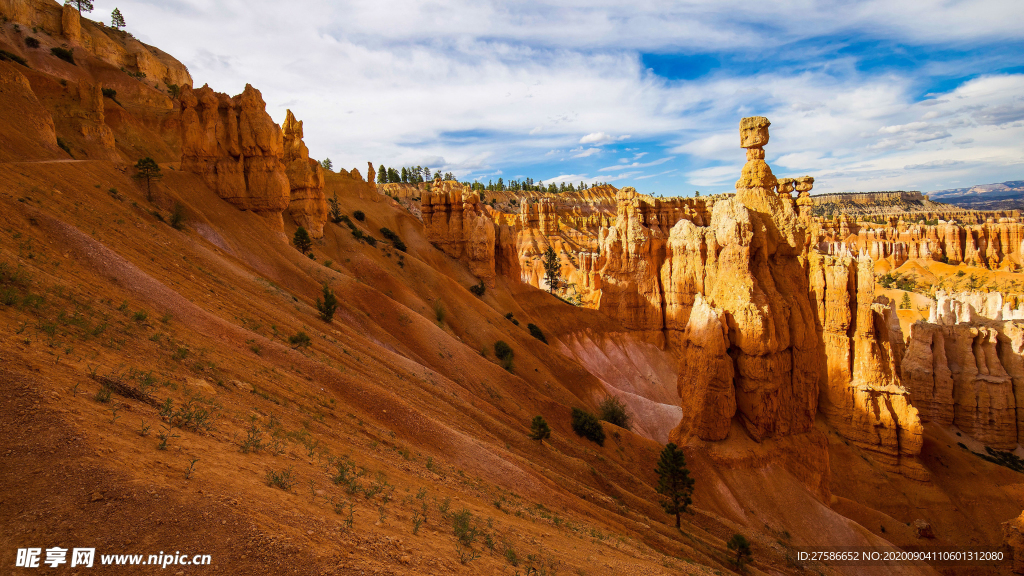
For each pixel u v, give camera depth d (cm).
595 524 2812
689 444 5119
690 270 9569
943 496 5566
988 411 7175
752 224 5309
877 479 5684
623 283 10244
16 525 815
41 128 5147
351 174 13638
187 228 5000
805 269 6378
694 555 3161
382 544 1137
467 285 10844
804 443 5247
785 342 5172
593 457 4681
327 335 4166
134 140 9412
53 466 948
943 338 7700
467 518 1650
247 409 1823
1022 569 4472
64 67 10794
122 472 988
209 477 1115
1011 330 7538
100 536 831
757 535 4241
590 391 7956
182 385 1705
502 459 3125
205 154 6656
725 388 5009
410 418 2938
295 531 1023
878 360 5984
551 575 1467
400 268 9056
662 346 10075
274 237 6631
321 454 1712
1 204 2473
